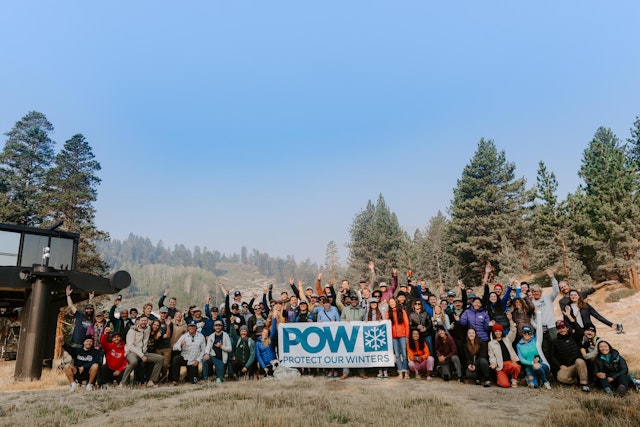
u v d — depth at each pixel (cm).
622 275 3709
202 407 884
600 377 960
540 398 934
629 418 743
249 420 766
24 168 5119
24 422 799
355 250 8494
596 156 5072
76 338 1336
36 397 1034
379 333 1256
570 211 4084
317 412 834
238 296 1470
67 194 4491
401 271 6806
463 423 732
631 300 3216
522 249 5150
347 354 1258
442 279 6288
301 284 1565
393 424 736
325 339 1285
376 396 967
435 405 879
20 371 1520
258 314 1384
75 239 1959
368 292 1413
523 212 5128
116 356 1195
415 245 7869
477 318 1145
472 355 1112
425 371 1280
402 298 1250
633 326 2214
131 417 834
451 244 5959
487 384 1073
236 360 1284
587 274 3750
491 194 5219
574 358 1025
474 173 5584
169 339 1284
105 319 1300
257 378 1284
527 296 1155
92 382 1161
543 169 4284
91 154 5084
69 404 947
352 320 1302
